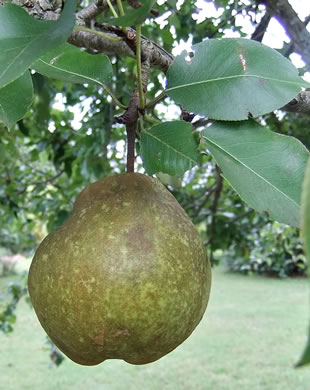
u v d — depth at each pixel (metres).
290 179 0.18
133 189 0.21
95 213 0.20
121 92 0.50
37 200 0.68
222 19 0.48
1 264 2.40
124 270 0.19
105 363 1.04
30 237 1.01
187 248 0.20
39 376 0.96
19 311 1.51
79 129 0.55
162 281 0.19
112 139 0.59
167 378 0.94
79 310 0.19
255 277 2.11
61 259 0.20
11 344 1.16
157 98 0.20
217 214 0.64
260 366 0.98
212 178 0.69
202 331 1.23
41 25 0.15
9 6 0.15
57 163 0.63
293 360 1.00
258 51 0.19
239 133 0.19
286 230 0.76
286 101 0.18
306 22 0.35
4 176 0.70
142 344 0.19
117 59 0.45
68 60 0.21
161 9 0.42
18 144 0.70
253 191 0.18
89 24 0.26
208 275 0.21
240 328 1.25
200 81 0.19
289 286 1.86
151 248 0.19
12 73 0.14
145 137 0.20
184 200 0.66
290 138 0.18
